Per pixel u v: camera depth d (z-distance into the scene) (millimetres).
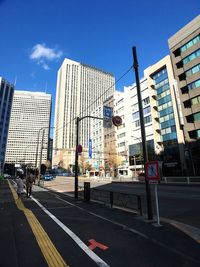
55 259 4836
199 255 5062
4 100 105438
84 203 13922
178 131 52625
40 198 16406
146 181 9211
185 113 44781
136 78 10758
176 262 4688
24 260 4777
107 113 18594
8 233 6836
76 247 5613
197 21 44500
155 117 60312
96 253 5207
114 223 8305
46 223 8250
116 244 5859
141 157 57000
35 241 6066
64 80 42094
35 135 54781
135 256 5027
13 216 9508
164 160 55312
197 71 43750
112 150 80750
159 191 22312
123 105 79062
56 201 14773
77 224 8117
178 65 48656
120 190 24156
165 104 57875
